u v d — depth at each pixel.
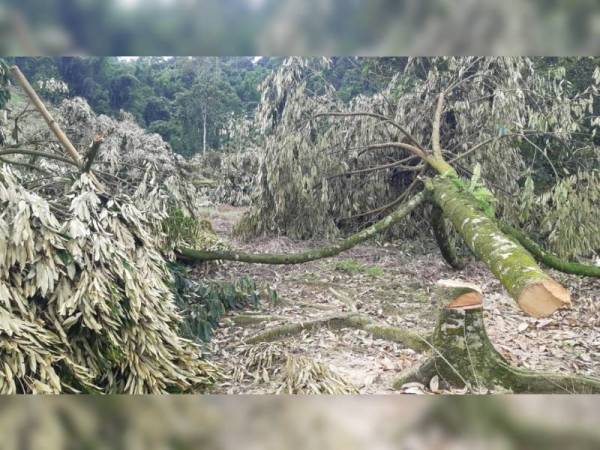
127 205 3.36
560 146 6.11
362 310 4.47
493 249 2.96
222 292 4.38
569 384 2.87
